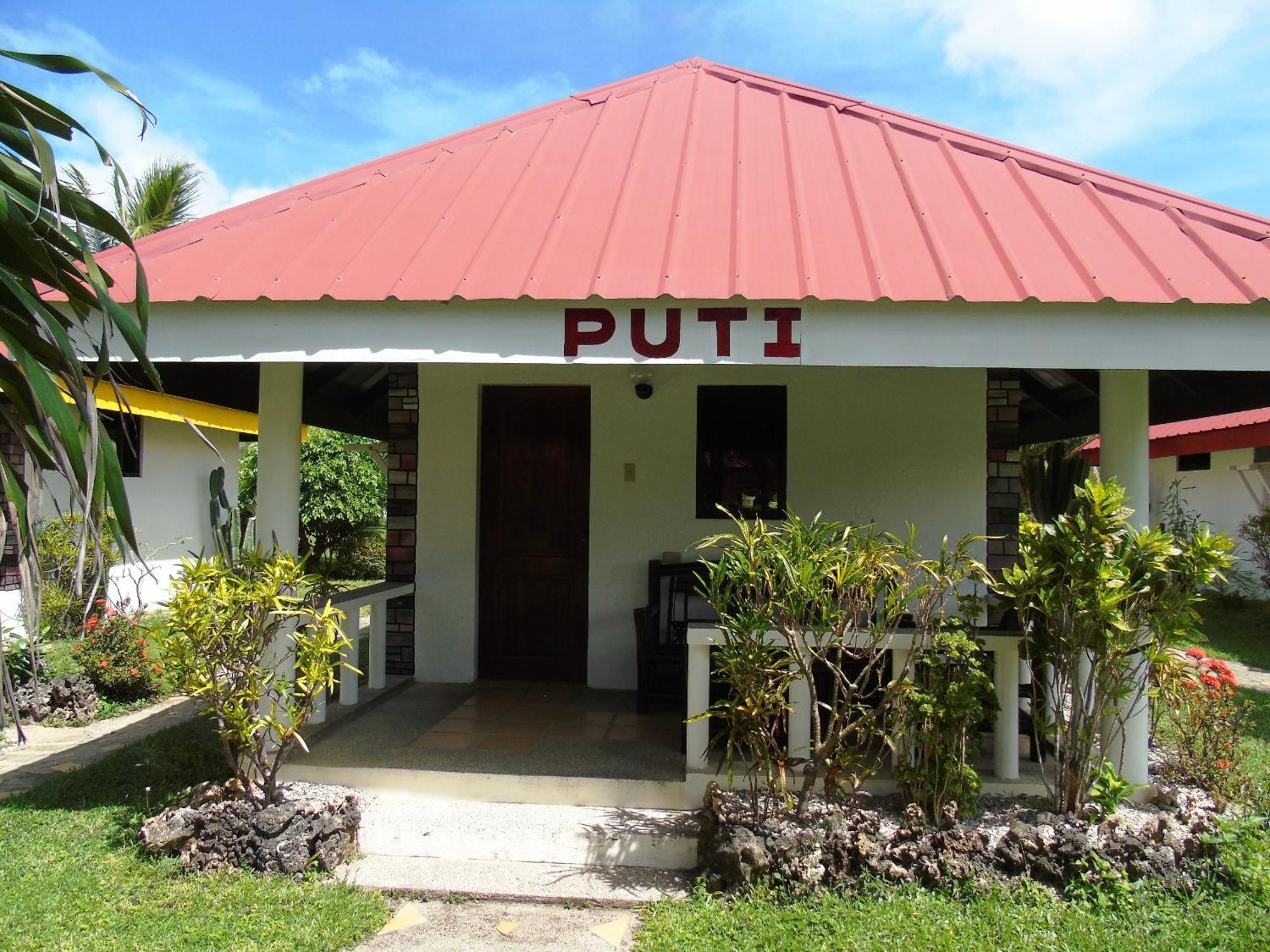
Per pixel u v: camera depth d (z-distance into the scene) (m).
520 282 4.21
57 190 2.66
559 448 7.56
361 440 18.00
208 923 3.80
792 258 4.36
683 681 6.38
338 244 4.76
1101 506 3.98
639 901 4.07
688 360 4.08
